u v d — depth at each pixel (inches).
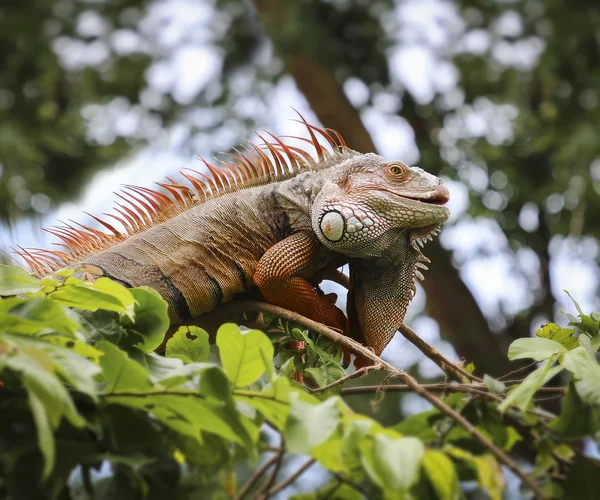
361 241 217.3
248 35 648.4
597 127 566.6
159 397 137.9
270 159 236.7
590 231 551.8
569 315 187.9
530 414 171.8
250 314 223.8
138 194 231.9
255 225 223.8
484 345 528.7
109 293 151.6
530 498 165.5
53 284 151.0
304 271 222.7
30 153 565.3
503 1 642.8
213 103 621.6
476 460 139.6
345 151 235.3
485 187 578.2
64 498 132.7
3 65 645.9
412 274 228.7
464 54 633.0
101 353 135.8
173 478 138.9
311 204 224.8
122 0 685.3
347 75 597.6
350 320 231.9
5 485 131.8
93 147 621.3
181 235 220.5
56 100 641.0
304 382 222.7
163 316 161.8
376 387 175.6
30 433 131.8
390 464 122.3
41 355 123.0
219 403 136.9
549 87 610.5
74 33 674.2
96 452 134.8
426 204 221.3
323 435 124.9
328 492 153.4
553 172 588.7
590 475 155.6
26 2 672.4
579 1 627.5
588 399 153.6
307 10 586.2
